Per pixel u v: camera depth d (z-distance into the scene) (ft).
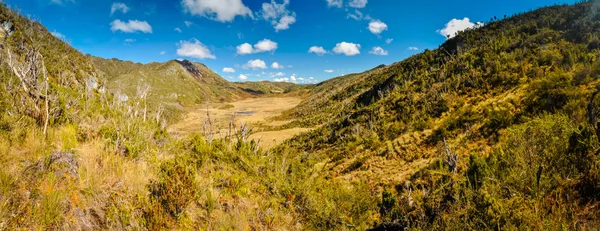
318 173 41.09
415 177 66.59
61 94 21.63
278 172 27.73
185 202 14.42
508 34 176.35
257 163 30.04
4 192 9.78
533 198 14.08
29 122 16.30
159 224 12.89
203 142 26.66
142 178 15.74
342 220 22.77
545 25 157.89
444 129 90.84
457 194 16.81
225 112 522.88
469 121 89.76
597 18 124.67
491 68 124.57
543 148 19.65
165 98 556.10
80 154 15.15
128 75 652.89
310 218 21.26
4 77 18.22
